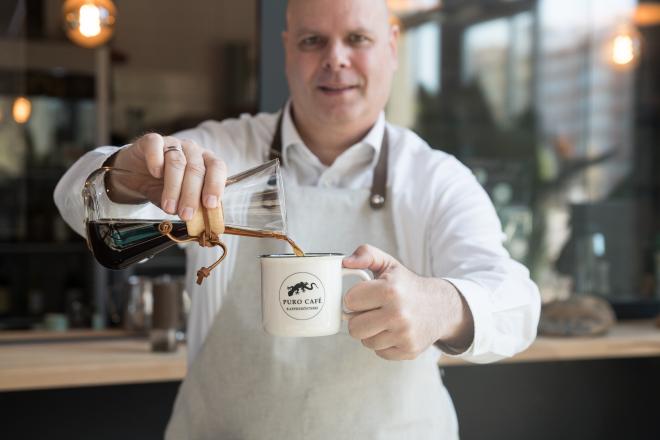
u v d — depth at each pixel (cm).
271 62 294
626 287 372
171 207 96
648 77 390
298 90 145
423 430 140
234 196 100
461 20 383
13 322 402
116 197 100
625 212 381
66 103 424
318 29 140
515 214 379
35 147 421
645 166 390
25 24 431
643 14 389
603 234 378
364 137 150
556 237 380
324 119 144
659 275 360
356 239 148
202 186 97
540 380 295
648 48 389
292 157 154
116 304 278
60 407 253
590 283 362
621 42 370
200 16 462
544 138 389
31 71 421
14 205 419
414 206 146
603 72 390
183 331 248
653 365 306
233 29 466
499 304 113
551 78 390
